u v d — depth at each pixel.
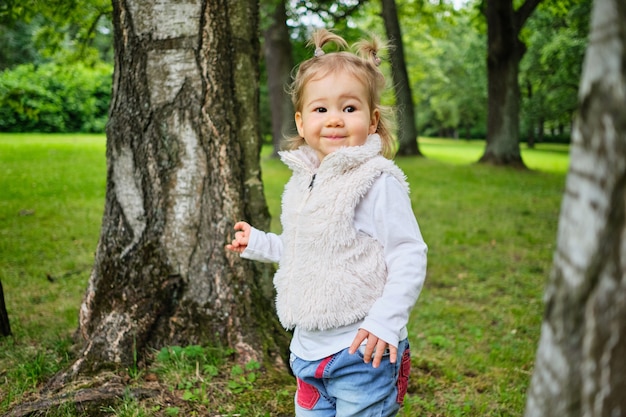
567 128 47.88
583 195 0.87
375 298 1.84
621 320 0.82
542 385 0.97
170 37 2.95
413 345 3.92
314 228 1.88
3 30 20.02
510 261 6.32
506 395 3.06
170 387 2.66
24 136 24.36
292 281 1.93
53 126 27.59
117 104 3.05
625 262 0.81
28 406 2.44
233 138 3.10
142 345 2.90
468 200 10.74
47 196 9.44
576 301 0.88
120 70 3.04
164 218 3.00
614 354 0.83
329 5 10.21
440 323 4.42
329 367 1.86
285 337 3.15
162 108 2.98
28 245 6.25
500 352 3.78
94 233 6.92
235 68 3.13
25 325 3.83
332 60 2.02
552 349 0.94
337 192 1.87
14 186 10.30
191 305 3.01
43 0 6.58
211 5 2.99
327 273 1.85
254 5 3.25
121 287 2.99
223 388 2.69
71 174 12.20
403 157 19.39
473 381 3.27
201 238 3.01
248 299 3.05
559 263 0.93
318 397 2.00
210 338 2.97
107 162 3.11
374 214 1.85
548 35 24.52
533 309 4.79
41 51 8.65
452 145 39.06
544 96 28.12
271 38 17.20
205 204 3.01
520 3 17.56
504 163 17.30
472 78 36.56
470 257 6.45
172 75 2.96
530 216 9.23
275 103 17.61
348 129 1.96
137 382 2.69
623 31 0.80
